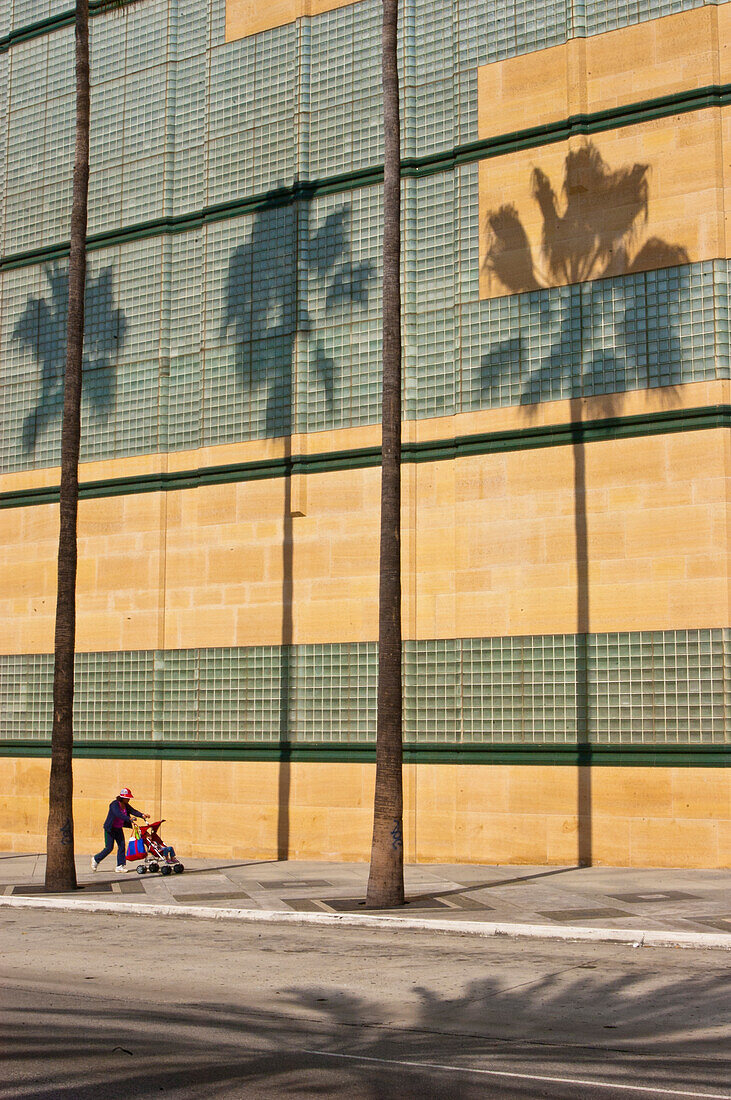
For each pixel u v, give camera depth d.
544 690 21.30
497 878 19.36
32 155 29.22
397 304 18.44
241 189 25.95
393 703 17.41
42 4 29.69
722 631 20.02
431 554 22.73
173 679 25.22
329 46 25.27
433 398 23.11
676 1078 8.04
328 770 23.17
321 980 11.70
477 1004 10.59
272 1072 8.20
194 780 24.62
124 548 26.19
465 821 21.64
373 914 15.88
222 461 25.25
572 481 21.53
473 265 23.00
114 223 27.52
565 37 22.77
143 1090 7.71
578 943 13.87
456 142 23.58
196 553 25.36
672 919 14.83
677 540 20.53
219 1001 10.73
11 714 27.23
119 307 27.12
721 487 20.30
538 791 21.11
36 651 27.11
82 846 25.70
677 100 21.61
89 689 26.16
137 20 28.09
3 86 30.03
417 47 24.36
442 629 22.42
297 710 23.64
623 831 20.36
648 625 20.58
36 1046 8.97
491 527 22.14
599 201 22.02
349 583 23.44
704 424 20.56
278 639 24.06
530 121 22.88
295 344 24.52
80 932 15.41
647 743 20.34
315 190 24.92
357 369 23.91
